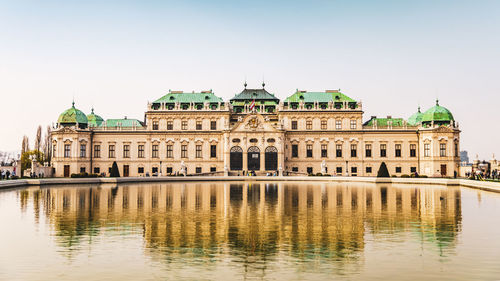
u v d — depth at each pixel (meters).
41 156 188.38
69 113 156.00
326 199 68.31
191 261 31.08
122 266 30.02
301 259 31.48
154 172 157.12
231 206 58.94
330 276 27.84
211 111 156.88
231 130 151.75
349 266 29.84
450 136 149.00
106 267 29.80
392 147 155.38
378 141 155.75
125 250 34.00
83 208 56.62
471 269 29.20
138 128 158.12
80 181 107.94
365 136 155.88
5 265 30.27
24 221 46.47
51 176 150.62
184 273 28.52
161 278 27.59
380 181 118.06
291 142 156.75
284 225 44.16
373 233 40.25
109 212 53.00
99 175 137.75
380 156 155.62
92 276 28.02
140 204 61.03
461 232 40.72
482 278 27.48
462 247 34.84
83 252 33.47
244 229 42.03
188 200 66.44
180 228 42.53
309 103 158.12
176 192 81.50
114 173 138.00
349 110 155.62
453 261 30.95
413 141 155.12
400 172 155.00
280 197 71.56
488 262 30.72
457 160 150.75
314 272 28.61
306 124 157.25
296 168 156.12
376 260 31.20
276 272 28.62
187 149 157.38
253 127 151.62
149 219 47.72
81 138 154.62
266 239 37.69
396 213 52.41
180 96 161.62
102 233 40.19
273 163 151.25
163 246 35.22
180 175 144.00
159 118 158.00
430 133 150.00
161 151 157.50
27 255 32.66
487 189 87.12
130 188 93.00
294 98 159.88
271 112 165.88
